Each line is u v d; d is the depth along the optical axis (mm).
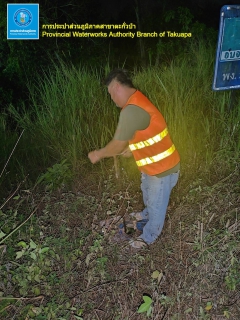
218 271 2938
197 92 5008
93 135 4586
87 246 3219
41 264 2975
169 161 2828
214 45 6465
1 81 8742
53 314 2641
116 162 3480
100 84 5375
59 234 3354
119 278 2941
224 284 2887
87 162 4316
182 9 8227
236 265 2963
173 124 4422
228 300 2818
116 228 3432
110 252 3150
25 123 5102
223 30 3664
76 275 2975
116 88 2604
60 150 4531
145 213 3486
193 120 4594
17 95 8766
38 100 5836
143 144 2734
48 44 8906
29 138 4816
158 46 8539
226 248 3031
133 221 3521
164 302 2742
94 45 9617
